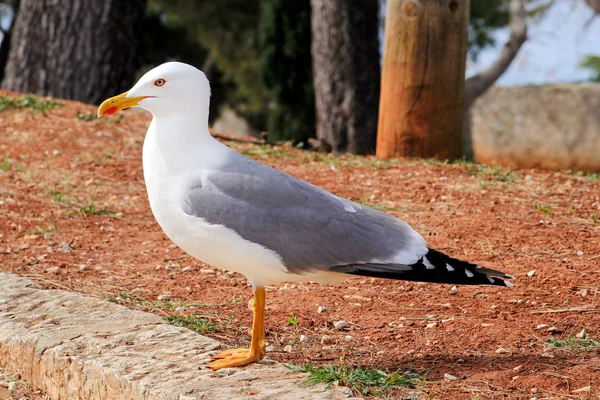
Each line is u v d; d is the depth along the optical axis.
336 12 13.63
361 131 13.84
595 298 5.27
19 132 9.51
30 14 12.36
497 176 8.13
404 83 8.95
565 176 8.22
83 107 10.72
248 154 9.05
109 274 6.02
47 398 4.57
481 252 6.17
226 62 20.56
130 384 4.05
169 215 4.51
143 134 9.83
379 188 7.78
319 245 4.41
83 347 4.51
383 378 4.12
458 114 9.11
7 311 5.05
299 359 4.59
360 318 5.18
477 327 4.91
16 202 7.54
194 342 4.57
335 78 13.78
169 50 22.55
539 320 4.98
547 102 16.09
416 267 4.37
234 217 4.36
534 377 4.14
